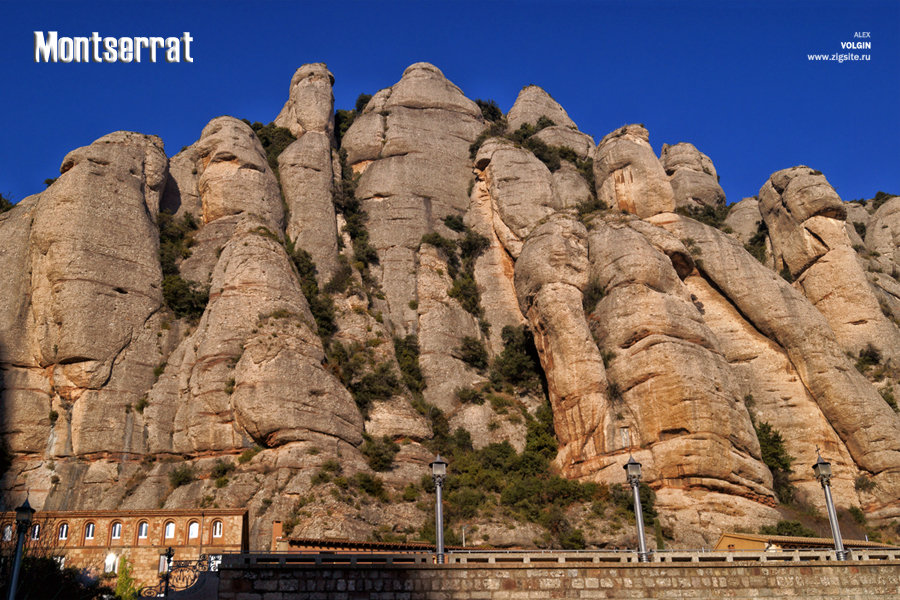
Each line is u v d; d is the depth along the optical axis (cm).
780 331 7800
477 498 6425
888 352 7950
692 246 8388
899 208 10250
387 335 7888
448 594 3133
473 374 8075
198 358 6862
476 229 9219
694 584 3225
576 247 7775
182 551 4841
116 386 6812
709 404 6625
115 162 7762
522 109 11125
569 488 6488
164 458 6569
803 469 7194
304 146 9088
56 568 4291
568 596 3164
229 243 7700
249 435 6419
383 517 5969
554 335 7331
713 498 6297
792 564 3281
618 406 6894
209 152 8700
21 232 7469
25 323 7044
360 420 6794
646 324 7081
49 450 6550
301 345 6812
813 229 8544
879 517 6844
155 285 7469
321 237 8444
